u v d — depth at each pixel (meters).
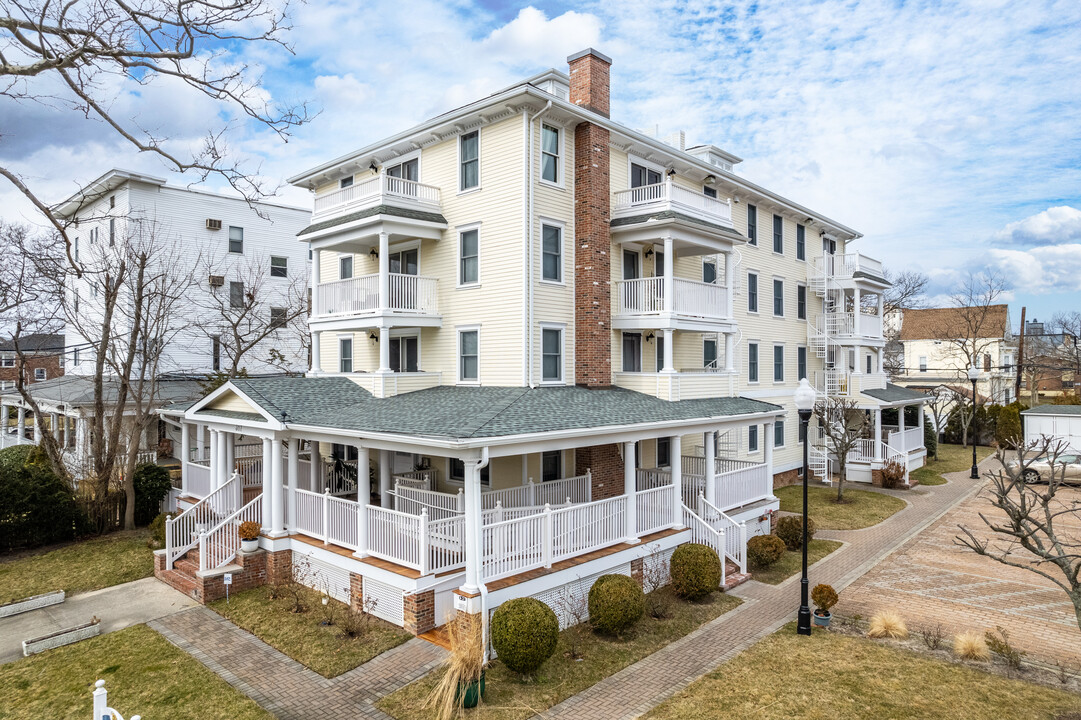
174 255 29.78
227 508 16.59
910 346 59.03
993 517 22.00
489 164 17.78
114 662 11.01
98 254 29.22
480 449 11.22
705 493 17.11
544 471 17.47
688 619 12.91
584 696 9.84
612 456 17.91
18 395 28.59
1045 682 10.20
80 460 23.27
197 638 11.91
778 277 27.92
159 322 24.81
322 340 24.78
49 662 11.06
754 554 16.12
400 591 11.99
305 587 14.16
